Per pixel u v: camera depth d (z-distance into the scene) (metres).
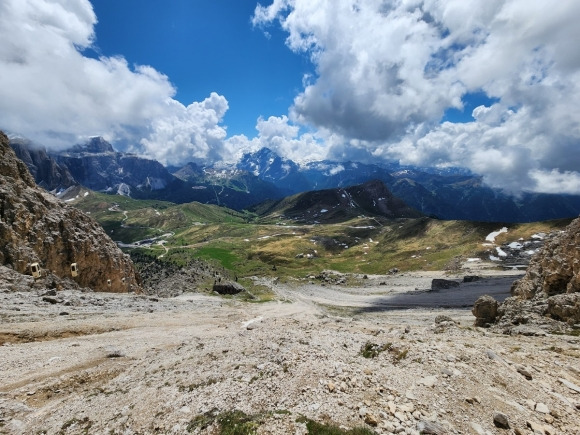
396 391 13.59
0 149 76.44
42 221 71.81
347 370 15.30
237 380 15.93
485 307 43.41
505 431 11.74
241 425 11.77
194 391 15.65
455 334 29.83
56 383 21.20
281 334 24.47
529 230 190.38
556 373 17.19
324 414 12.02
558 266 45.53
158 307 58.53
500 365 16.64
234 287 115.44
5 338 32.22
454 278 133.62
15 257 60.78
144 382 18.42
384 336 24.25
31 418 16.42
